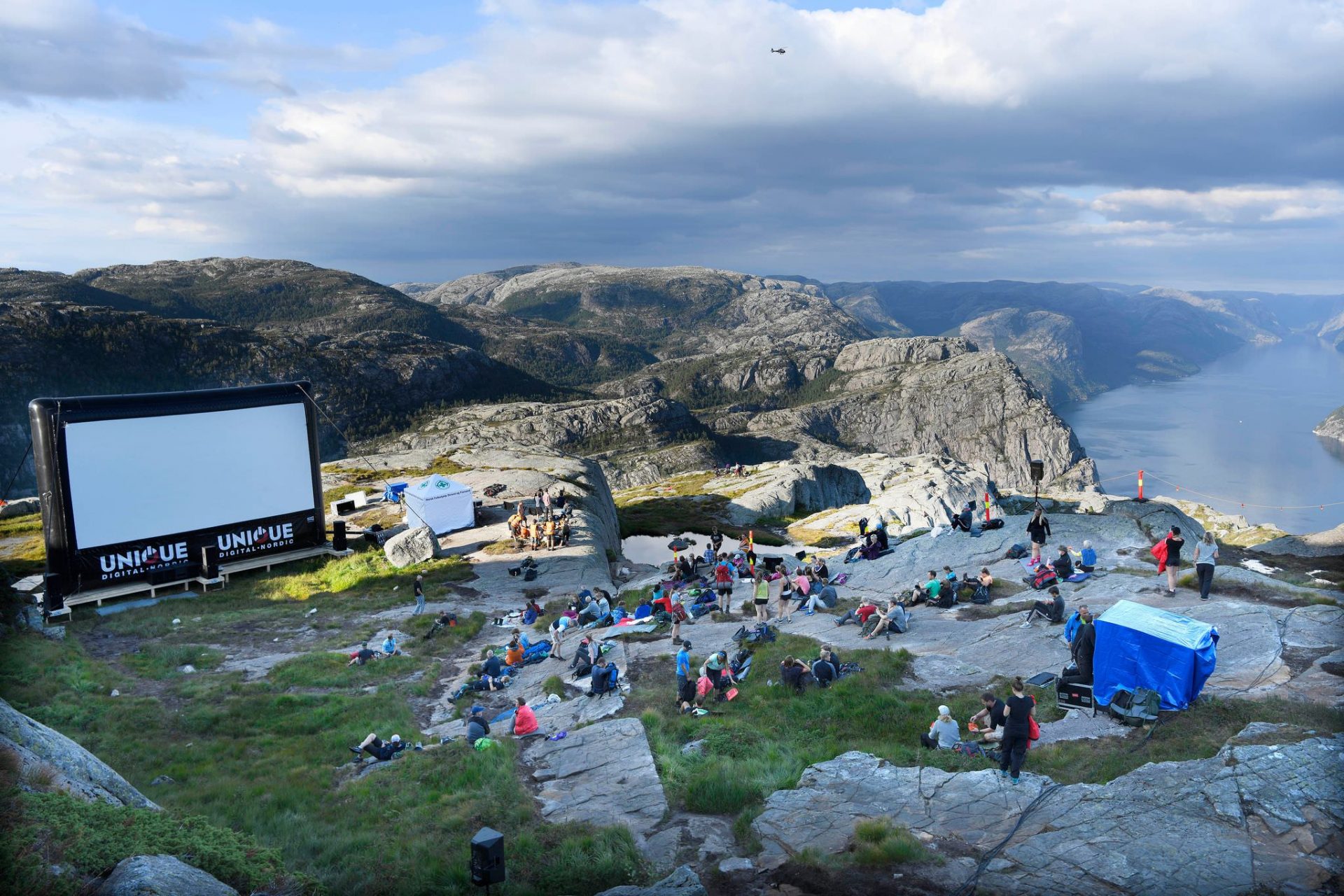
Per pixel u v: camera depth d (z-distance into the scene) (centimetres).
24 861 1003
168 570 4381
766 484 10550
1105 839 1277
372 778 1950
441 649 3362
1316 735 1495
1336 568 3206
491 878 1253
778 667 2475
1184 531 3644
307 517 4984
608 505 7788
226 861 1173
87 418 4062
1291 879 1112
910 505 8294
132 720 2377
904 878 1245
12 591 3931
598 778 1838
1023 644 2378
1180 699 1727
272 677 2920
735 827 1512
